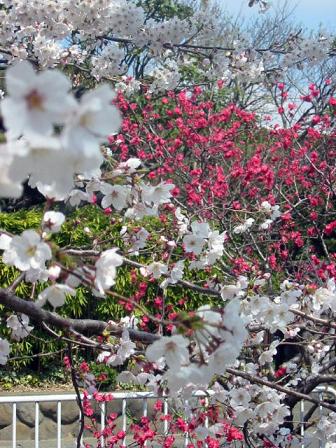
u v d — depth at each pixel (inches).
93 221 265.9
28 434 271.3
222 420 156.5
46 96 49.4
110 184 113.2
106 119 50.6
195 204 247.3
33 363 309.1
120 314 293.4
